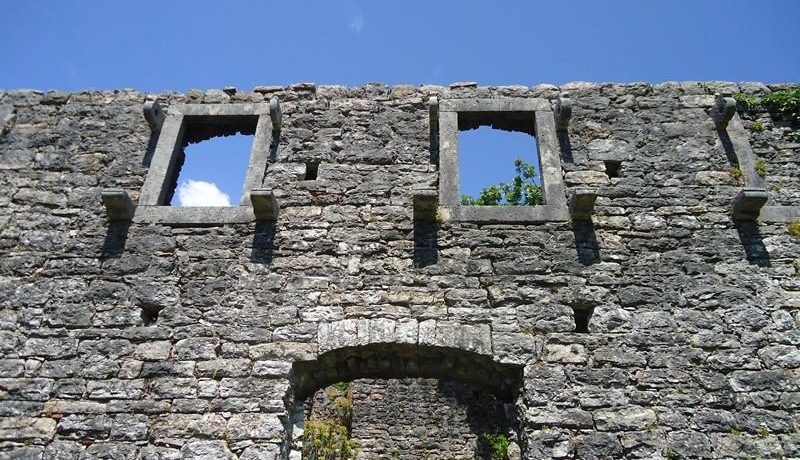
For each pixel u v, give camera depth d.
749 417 6.11
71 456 6.09
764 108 8.12
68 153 8.03
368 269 7.03
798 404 6.16
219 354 6.56
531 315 6.68
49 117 8.34
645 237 7.15
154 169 7.81
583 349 6.48
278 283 6.96
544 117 8.01
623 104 8.15
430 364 6.90
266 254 7.15
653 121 8.01
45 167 7.93
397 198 7.54
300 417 7.14
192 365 6.50
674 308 6.71
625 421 6.10
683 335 6.55
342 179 7.70
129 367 6.51
